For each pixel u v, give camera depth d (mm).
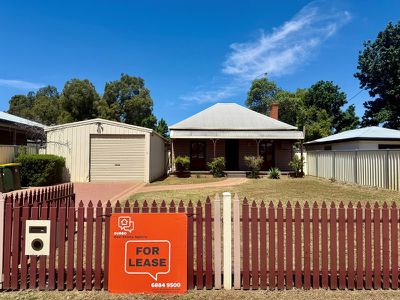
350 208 4301
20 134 23328
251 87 49938
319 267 4496
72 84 42500
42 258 4344
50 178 16156
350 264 4289
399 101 35938
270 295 4105
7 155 15375
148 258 4219
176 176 22531
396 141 20547
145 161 18188
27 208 4379
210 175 22828
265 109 48344
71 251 4340
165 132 52625
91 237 4328
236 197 4348
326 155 20812
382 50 36531
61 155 17953
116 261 4215
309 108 46656
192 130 24750
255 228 4301
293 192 13492
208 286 4301
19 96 59000
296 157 23188
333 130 46000
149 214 4266
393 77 35906
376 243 4285
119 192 13656
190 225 4355
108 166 18125
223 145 25047
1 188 13195
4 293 4215
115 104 52656
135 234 4238
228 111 27422
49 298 4062
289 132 23906
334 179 18797
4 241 4363
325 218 4316
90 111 43688
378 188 14164
